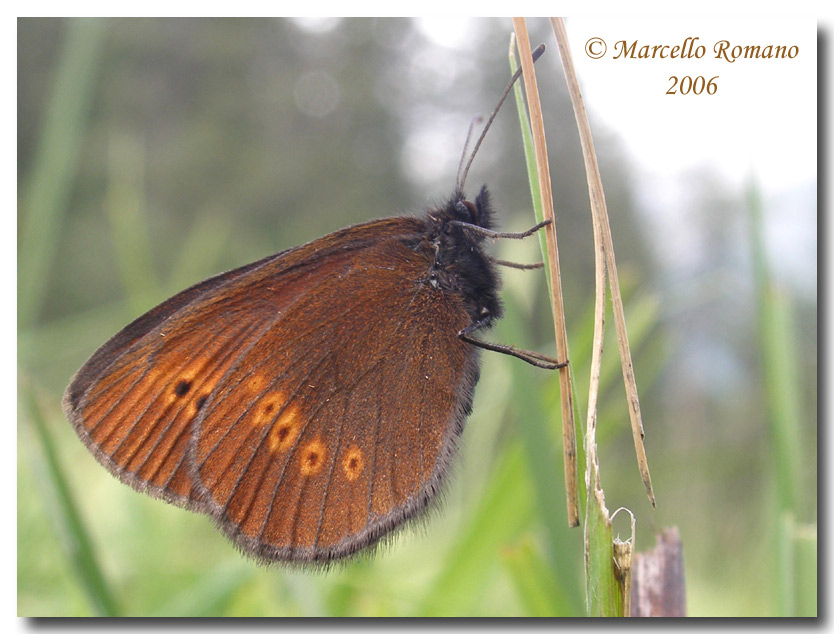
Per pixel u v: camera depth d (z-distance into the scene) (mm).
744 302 242
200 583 123
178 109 789
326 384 118
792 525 116
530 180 109
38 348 147
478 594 123
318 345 118
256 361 118
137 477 117
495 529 122
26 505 125
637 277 129
